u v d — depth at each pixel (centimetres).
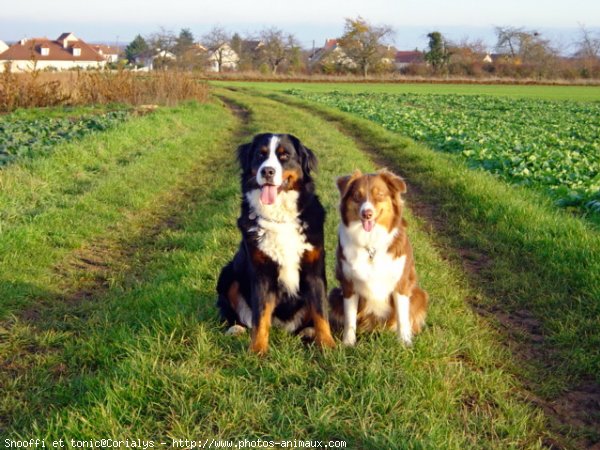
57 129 1695
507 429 380
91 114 2209
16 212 861
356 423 376
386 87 6450
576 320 565
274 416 384
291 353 465
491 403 420
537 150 1590
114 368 435
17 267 677
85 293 643
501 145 1706
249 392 408
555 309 596
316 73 8900
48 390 432
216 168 1379
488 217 917
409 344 485
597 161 1498
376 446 349
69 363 472
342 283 503
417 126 2289
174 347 470
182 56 8756
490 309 613
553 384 452
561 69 8200
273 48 9488
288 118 2427
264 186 477
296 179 491
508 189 1085
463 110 3566
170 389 406
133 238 842
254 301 488
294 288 495
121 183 1084
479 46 9344
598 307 582
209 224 861
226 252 725
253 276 489
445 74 8400
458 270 724
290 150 493
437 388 420
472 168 1395
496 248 800
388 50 8894
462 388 429
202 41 9912
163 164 1325
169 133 1780
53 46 9800
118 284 655
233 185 1134
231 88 5272
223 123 2217
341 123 2461
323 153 1448
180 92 2823
